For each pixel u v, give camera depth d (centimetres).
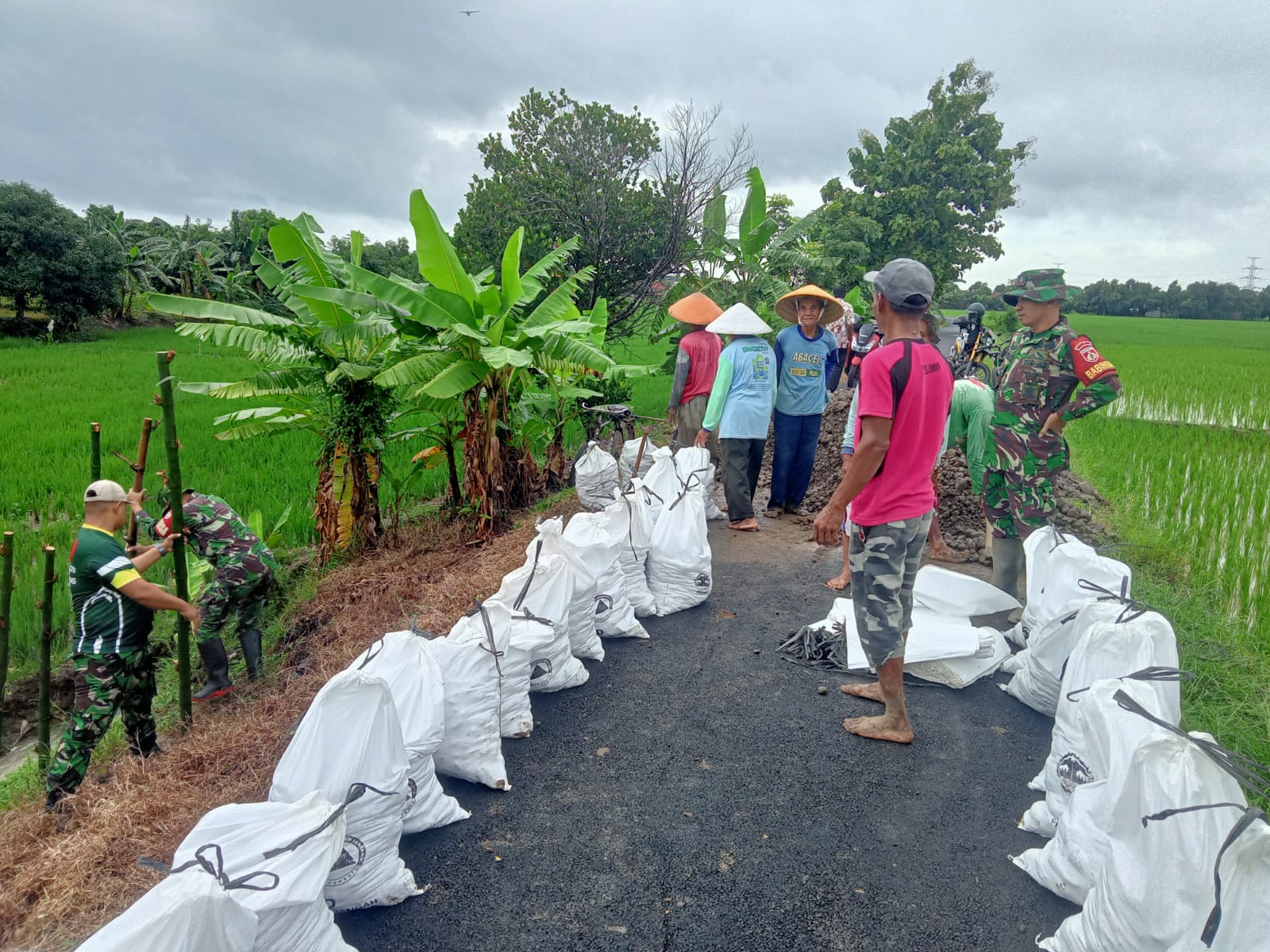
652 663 459
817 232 1848
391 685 312
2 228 2936
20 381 1897
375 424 717
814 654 461
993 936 260
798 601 551
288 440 1209
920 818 321
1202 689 404
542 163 1417
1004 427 475
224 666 544
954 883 284
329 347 702
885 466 338
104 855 288
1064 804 299
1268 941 184
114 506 444
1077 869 261
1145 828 219
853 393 1156
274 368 713
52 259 3042
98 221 4069
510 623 378
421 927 267
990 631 450
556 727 391
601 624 479
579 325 729
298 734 268
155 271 3784
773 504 757
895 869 292
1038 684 393
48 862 292
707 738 381
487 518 731
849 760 361
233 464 1052
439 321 662
